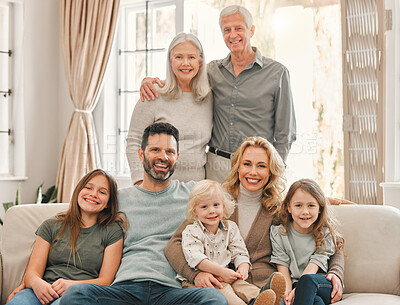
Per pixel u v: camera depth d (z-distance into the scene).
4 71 4.46
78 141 4.29
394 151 3.13
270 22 3.49
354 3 3.17
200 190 2.23
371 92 3.14
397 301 2.03
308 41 3.38
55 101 4.72
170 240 2.28
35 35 4.54
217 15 3.70
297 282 2.12
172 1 4.28
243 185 2.38
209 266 2.11
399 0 3.14
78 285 1.99
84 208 2.33
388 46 3.14
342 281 2.12
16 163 4.49
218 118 2.88
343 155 3.24
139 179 2.74
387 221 2.32
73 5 4.37
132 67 4.53
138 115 2.81
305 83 3.40
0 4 4.38
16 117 4.48
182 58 2.68
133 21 4.52
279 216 2.33
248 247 2.31
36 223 2.48
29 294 2.10
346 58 3.20
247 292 2.05
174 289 2.11
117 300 2.04
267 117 2.80
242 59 2.79
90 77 4.29
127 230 2.37
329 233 2.24
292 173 3.38
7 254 2.42
